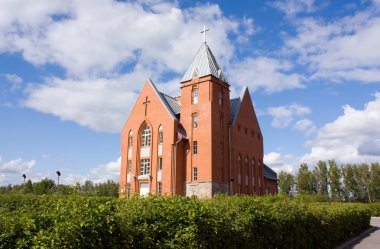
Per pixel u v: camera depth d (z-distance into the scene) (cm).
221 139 4659
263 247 1027
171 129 4522
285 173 9669
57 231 519
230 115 5097
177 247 685
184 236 696
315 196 5806
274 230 1104
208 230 763
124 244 603
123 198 797
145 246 646
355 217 2466
